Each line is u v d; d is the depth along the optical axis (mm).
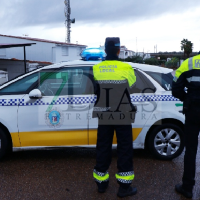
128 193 3410
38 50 35906
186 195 3367
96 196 3426
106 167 3463
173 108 4465
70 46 36500
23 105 4297
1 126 4395
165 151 4613
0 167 4320
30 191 3541
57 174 4062
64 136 4355
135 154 4918
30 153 5000
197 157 4730
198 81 3203
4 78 13320
